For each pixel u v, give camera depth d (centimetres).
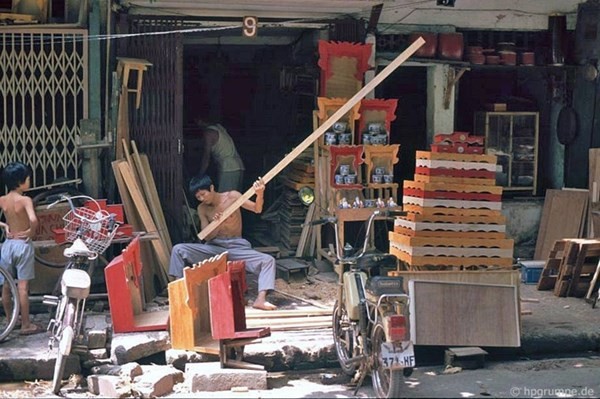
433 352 855
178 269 924
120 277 823
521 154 1233
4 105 980
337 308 798
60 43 984
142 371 768
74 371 791
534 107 1267
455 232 862
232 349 796
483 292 835
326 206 1059
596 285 1020
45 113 991
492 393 746
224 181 1176
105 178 1009
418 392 747
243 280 794
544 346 867
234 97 1388
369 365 728
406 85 1279
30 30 971
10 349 806
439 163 857
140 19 1020
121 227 917
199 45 1352
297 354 812
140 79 995
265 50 1355
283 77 1240
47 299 804
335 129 1042
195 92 1382
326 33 1121
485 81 1300
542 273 1038
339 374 802
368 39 1113
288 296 967
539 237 1175
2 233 995
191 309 795
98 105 991
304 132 1201
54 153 995
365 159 1038
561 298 1009
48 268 950
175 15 1033
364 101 1054
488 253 868
